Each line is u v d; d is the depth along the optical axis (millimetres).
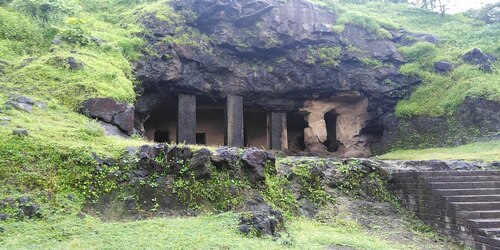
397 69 21625
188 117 19734
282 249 6234
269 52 20734
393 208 10148
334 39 21422
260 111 23016
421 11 27359
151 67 17938
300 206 9375
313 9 21500
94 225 6770
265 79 20906
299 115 23875
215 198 8164
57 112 10977
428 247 7988
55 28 15500
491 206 8523
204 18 19641
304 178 10117
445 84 20219
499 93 17688
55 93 11828
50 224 6617
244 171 8891
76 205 7305
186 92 19781
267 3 20141
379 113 21828
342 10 22781
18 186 7328
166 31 18766
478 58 20281
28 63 13258
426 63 21438
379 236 8453
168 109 21828
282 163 10289
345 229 8727
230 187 8406
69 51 14164
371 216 9680
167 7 19328
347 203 10062
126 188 7914
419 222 9438
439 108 19422
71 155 8141
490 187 9531
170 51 18656
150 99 19234
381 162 12047
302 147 25391
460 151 16766
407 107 20531
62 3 17094
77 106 11617
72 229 6500
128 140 10250
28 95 11461
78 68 12953
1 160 7609
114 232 6449
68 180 7727
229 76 20391
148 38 18344
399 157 17062
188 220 7176
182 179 8211
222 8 19562
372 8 28047
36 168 7738
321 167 10742
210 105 21641
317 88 21484
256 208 8156
